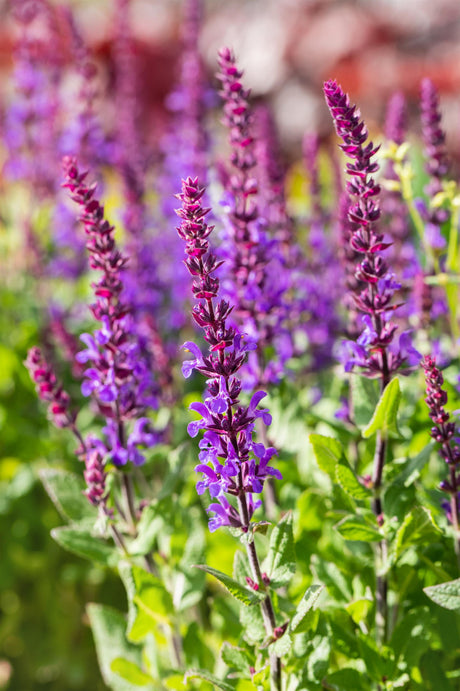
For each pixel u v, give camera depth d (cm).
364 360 222
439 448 234
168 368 322
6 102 534
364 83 971
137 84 482
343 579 248
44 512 413
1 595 434
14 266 512
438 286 332
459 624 241
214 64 987
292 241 318
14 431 395
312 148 371
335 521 263
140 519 261
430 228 303
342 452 225
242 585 202
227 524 199
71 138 449
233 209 261
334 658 263
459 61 923
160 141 495
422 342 301
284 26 1090
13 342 447
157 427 330
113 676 280
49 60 488
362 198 205
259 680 213
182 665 266
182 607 259
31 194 493
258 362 281
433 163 300
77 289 478
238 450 190
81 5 1094
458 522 226
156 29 1041
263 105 327
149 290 387
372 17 1070
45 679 427
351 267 271
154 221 435
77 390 400
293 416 291
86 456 254
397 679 226
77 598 418
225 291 265
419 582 248
